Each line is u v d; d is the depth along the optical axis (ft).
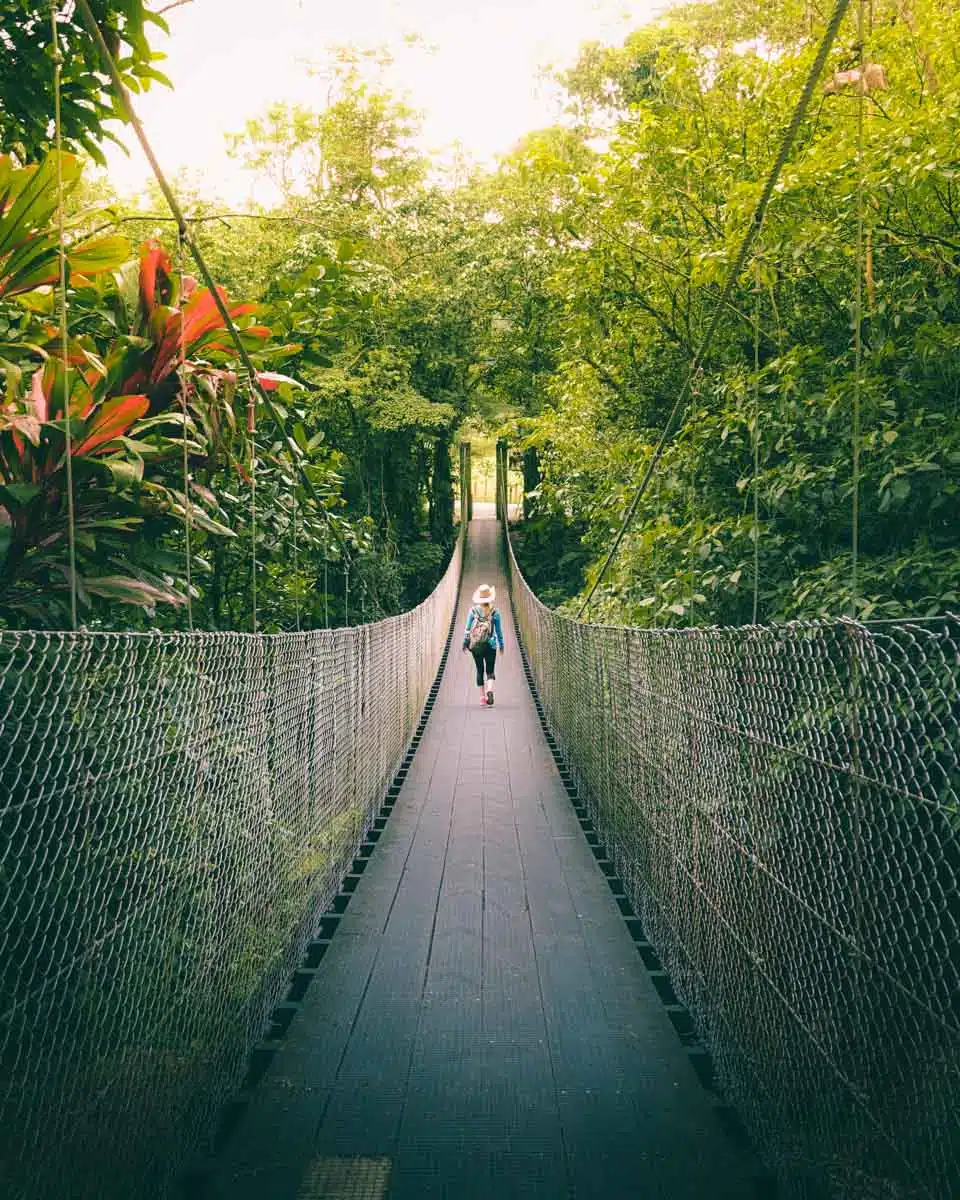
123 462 9.95
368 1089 9.35
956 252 16.72
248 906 9.84
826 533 18.89
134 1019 6.59
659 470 23.68
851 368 18.61
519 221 64.49
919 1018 5.04
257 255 59.93
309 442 19.85
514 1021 10.96
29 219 9.39
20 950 5.85
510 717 36.94
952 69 17.81
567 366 35.17
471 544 125.49
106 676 6.14
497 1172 7.89
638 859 14.33
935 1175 4.82
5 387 10.69
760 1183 7.68
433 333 75.66
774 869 7.67
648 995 11.71
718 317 19.27
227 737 9.05
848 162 17.20
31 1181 5.05
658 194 27.07
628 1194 7.61
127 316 11.48
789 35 28.53
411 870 17.29
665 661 12.16
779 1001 7.57
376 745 21.24
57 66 9.01
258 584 19.60
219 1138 8.73
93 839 5.99
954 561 15.51
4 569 10.06
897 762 5.29
